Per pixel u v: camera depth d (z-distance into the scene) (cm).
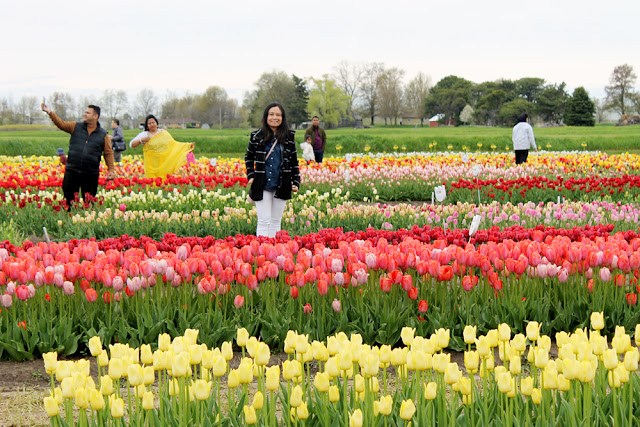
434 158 2545
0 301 587
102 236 1155
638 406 373
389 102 14312
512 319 609
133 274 588
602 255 618
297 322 604
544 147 4250
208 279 598
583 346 344
